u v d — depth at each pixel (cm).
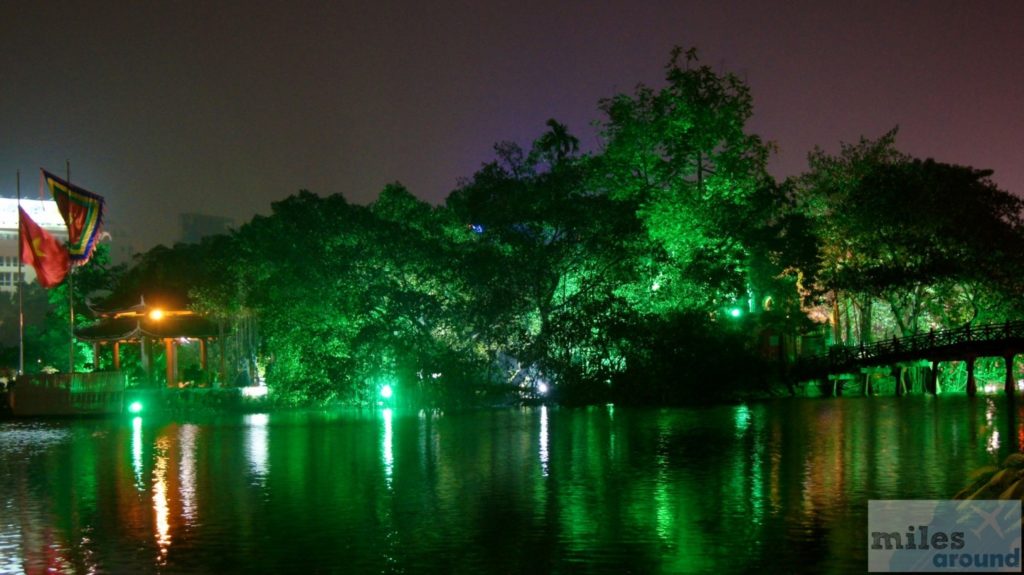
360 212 6059
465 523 2489
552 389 5884
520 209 5828
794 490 2814
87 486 3133
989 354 6366
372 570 2086
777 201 6669
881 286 6806
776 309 6962
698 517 2497
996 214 7038
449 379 5747
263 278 6538
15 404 5866
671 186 6800
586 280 5962
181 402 6281
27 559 2203
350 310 5888
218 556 2208
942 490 2777
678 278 6338
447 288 6034
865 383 6694
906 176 6950
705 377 5988
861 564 2067
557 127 7519
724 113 6556
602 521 2477
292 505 2747
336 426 5012
